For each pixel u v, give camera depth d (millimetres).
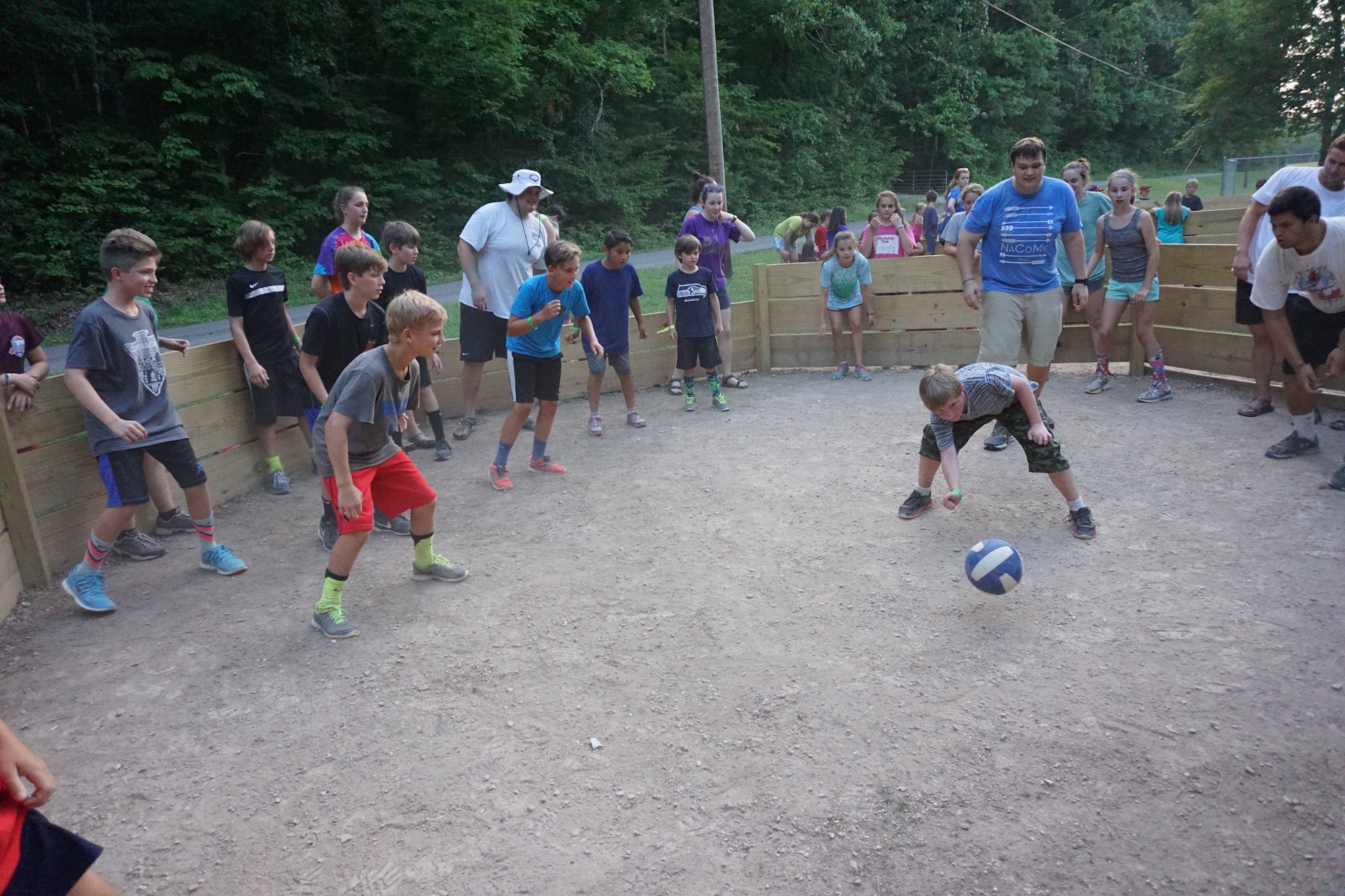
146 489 4602
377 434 4277
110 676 3914
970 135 45031
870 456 6578
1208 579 4277
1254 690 3369
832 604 4273
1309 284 5277
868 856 2666
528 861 2711
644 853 2723
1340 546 4488
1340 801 2781
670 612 4293
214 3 20812
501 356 7727
